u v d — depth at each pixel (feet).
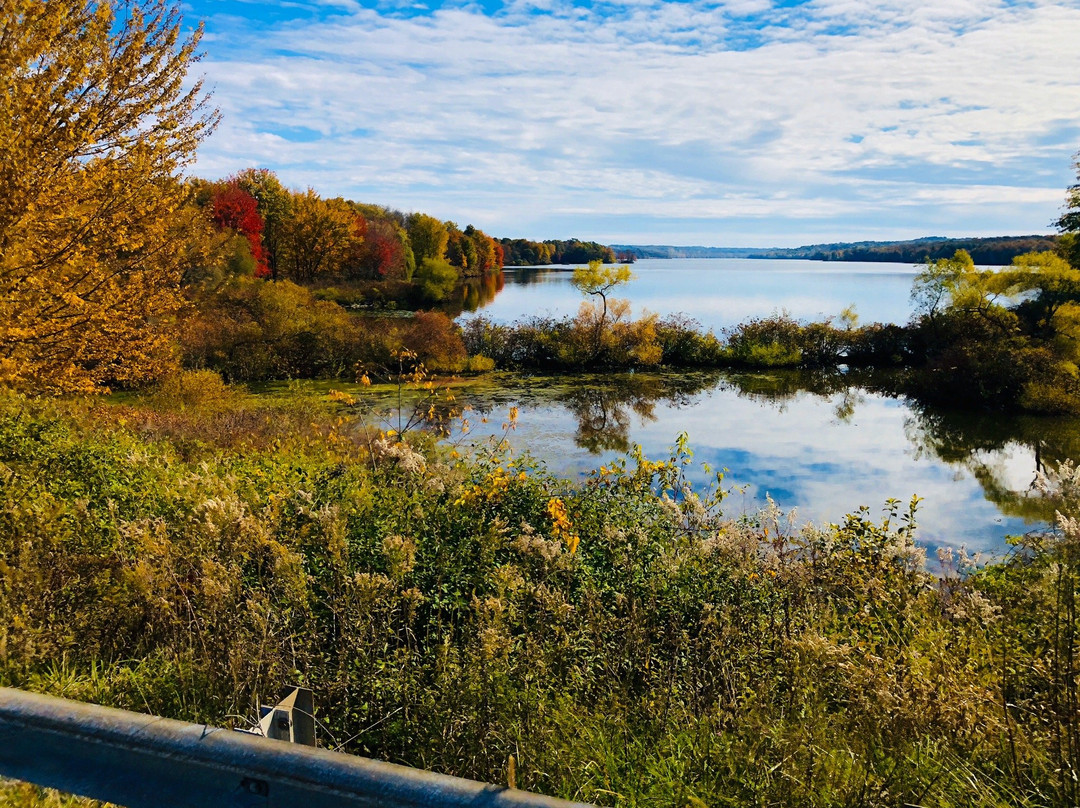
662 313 171.01
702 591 15.44
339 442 35.04
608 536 17.56
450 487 20.43
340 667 11.60
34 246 25.66
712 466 52.80
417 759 10.48
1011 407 77.20
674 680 12.48
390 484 22.21
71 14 25.45
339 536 14.40
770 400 81.20
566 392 83.92
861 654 12.17
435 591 15.10
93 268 27.66
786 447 59.41
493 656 11.28
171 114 28.50
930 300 106.22
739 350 108.88
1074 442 62.80
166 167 28.27
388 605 13.37
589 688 12.03
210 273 85.71
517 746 9.79
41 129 25.29
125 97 27.17
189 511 17.13
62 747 4.22
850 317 110.52
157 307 30.89
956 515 43.01
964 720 9.73
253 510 17.43
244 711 10.58
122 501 18.61
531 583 14.42
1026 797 8.22
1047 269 89.71
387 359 90.02
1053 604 10.96
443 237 289.12
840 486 48.70
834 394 85.40
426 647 12.82
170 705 10.60
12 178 23.85
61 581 13.53
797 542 18.95
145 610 12.77
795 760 9.12
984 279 98.99
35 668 11.13
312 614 13.35
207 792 3.92
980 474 52.47
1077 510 10.25
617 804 8.77
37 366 28.09
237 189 182.09
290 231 200.44
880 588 15.44
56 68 24.89
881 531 20.38
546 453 54.54
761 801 8.51
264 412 49.11
